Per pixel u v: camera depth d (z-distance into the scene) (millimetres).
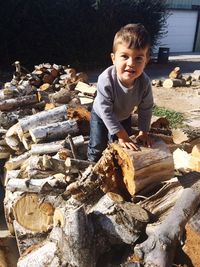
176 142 1186
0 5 3723
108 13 4273
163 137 1169
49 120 1246
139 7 4648
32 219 896
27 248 826
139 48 747
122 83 811
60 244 703
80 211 691
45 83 1953
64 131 1187
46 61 4059
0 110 1432
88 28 4133
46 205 893
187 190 730
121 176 804
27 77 1956
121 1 4410
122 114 876
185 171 964
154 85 3094
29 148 1208
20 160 1148
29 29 3855
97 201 814
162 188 757
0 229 1059
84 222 686
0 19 3742
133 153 760
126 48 750
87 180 812
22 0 3773
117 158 787
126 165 769
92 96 1687
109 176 800
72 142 1062
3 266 873
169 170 799
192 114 2197
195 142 1198
